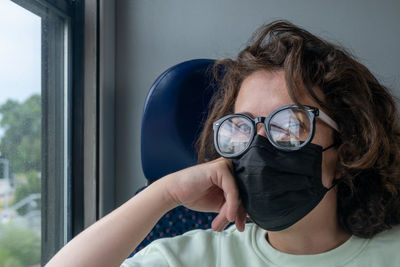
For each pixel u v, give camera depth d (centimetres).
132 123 194
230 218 86
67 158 173
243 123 88
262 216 87
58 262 83
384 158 95
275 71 91
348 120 91
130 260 101
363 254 93
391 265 91
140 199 92
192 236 109
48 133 161
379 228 94
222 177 88
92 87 175
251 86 92
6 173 129
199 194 91
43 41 156
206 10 192
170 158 144
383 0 184
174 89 141
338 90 92
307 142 84
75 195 175
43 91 156
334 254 92
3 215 127
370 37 184
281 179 84
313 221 92
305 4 187
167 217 140
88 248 85
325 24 186
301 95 89
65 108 173
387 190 96
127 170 194
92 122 175
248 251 100
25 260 141
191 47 192
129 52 195
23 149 141
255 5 189
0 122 126
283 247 96
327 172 90
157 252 104
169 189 91
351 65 95
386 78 183
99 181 176
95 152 175
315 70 93
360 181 96
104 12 179
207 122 118
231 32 190
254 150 85
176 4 194
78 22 175
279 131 85
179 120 141
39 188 153
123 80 195
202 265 100
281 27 103
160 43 194
